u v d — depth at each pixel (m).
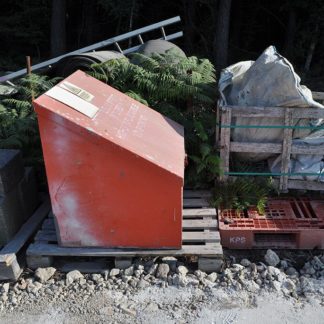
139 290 3.41
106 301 3.31
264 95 4.25
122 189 3.37
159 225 3.51
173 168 3.33
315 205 4.29
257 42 14.45
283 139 4.26
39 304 3.30
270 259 3.73
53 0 12.03
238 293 3.35
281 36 14.23
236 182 4.39
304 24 12.21
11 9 13.53
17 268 3.57
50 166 3.32
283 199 4.44
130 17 12.16
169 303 3.27
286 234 4.08
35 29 13.17
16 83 7.70
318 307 3.19
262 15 14.03
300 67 12.23
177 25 13.39
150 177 3.30
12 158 3.90
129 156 3.23
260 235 4.10
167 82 5.24
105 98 3.86
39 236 3.79
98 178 3.34
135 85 5.46
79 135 3.19
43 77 6.25
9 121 5.29
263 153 4.45
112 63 5.61
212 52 12.69
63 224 3.54
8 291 3.45
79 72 4.13
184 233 3.80
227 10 11.34
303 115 4.15
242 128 4.34
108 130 3.33
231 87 4.72
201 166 4.35
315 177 4.31
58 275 3.62
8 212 3.78
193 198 4.38
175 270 3.59
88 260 3.80
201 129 4.71
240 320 3.08
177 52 5.98
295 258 3.85
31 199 4.36
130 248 3.62
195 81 5.32
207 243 3.69
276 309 3.19
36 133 5.14
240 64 5.23
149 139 3.58
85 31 14.02
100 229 3.55
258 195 4.31
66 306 3.27
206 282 3.46
